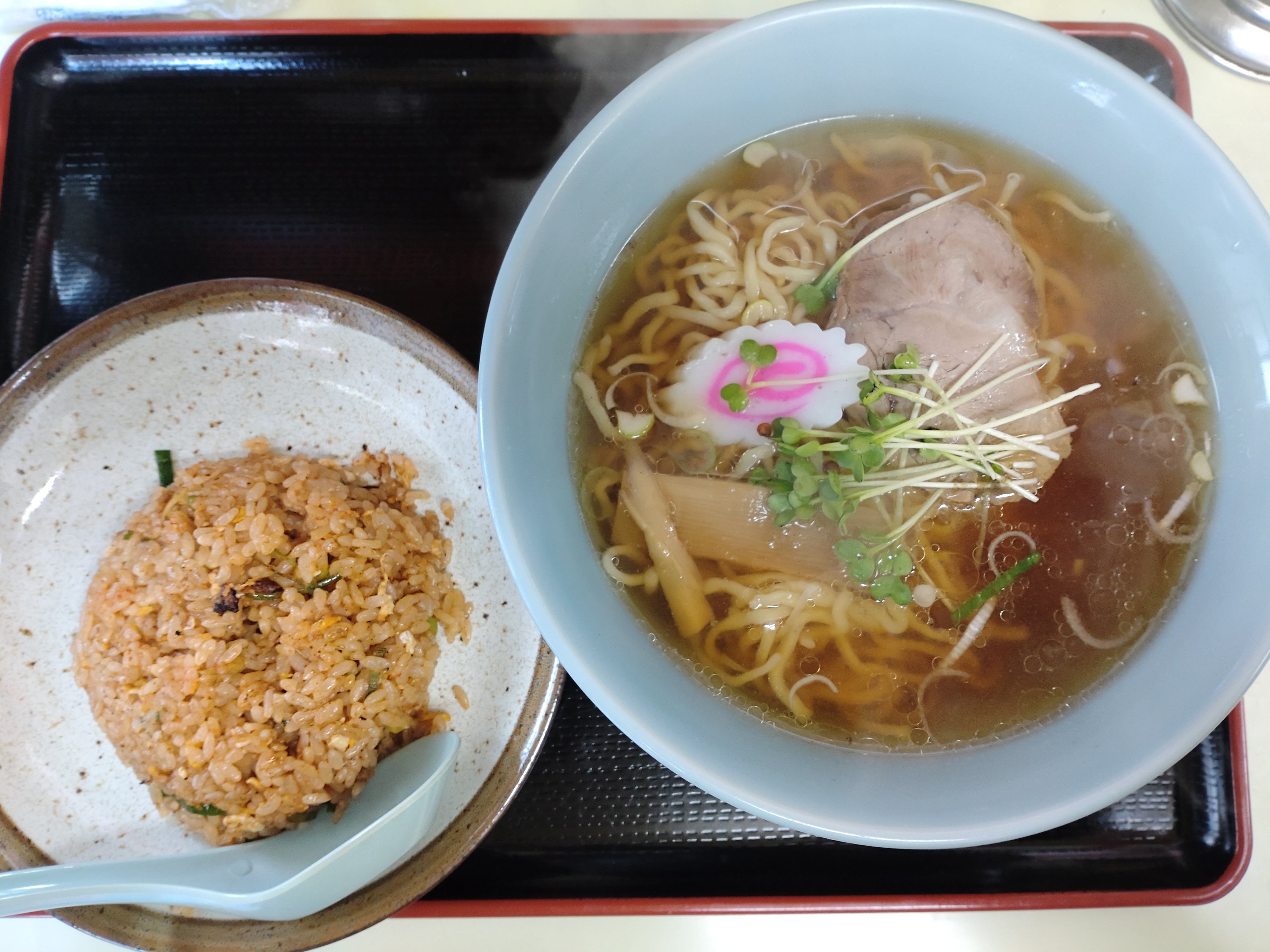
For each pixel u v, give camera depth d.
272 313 0.29
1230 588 0.22
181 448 0.30
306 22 0.30
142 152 0.30
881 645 0.25
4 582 0.28
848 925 0.27
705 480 0.26
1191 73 0.31
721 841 0.27
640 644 0.24
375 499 0.29
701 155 0.25
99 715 0.28
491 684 0.28
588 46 0.30
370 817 0.26
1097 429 0.25
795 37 0.23
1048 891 0.26
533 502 0.22
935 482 0.25
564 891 0.27
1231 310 0.23
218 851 0.26
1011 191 0.26
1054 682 0.24
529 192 0.30
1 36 0.31
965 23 0.22
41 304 0.30
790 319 0.27
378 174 0.30
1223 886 0.26
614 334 0.26
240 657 0.27
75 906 0.24
